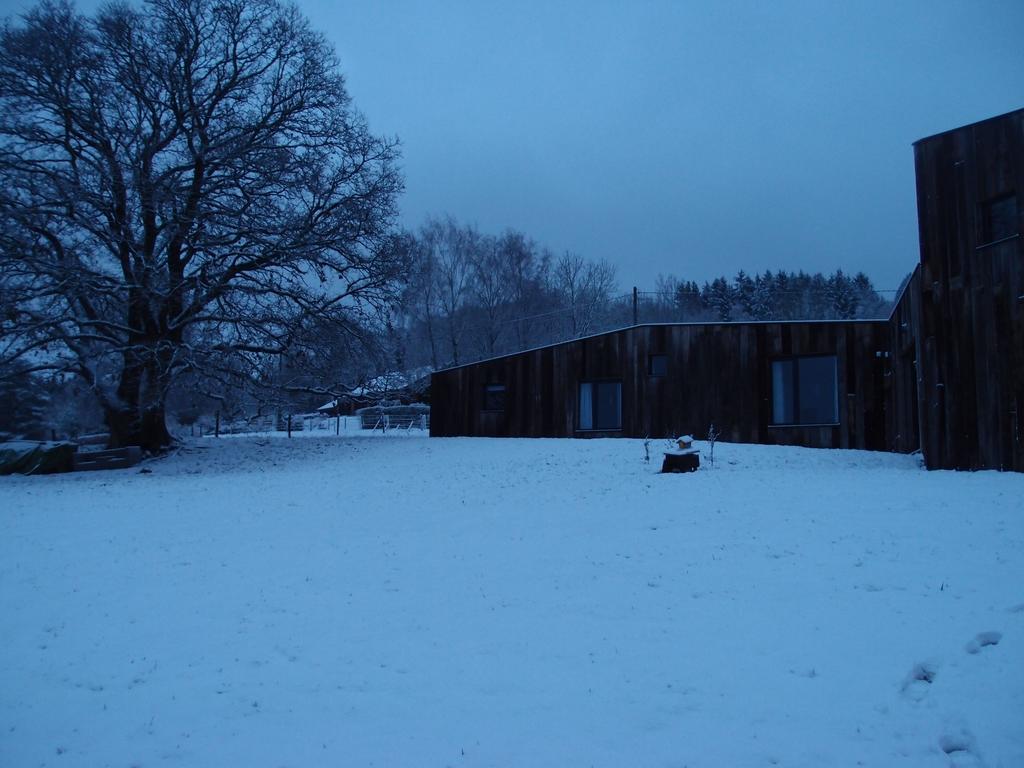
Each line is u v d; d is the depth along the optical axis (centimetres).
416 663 604
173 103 2292
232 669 611
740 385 2088
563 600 730
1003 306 1223
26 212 2088
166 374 2197
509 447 2033
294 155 2348
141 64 2247
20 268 2109
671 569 796
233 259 2394
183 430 4534
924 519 892
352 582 825
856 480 1209
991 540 785
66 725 530
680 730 478
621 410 2250
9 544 1043
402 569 866
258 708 541
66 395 4384
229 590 813
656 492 1210
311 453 2238
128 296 2194
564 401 2331
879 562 753
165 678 601
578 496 1239
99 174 2200
